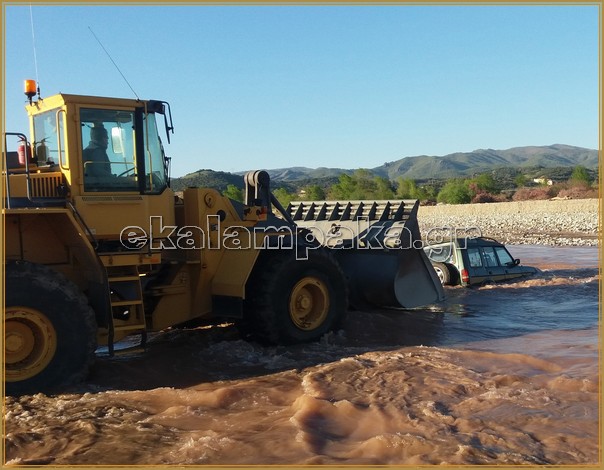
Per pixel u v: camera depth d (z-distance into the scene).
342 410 5.50
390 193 79.31
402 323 9.57
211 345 8.14
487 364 7.11
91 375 6.73
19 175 6.98
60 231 6.93
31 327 6.22
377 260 10.59
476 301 11.62
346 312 8.88
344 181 79.12
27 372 6.13
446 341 8.51
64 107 6.91
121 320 7.12
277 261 8.16
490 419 5.25
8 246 6.75
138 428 5.19
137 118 7.40
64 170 6.98
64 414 5.55
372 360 7.27
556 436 4.86
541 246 24.94
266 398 6.07
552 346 7.99
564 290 12.61
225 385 6.48
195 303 8.13
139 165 7.39
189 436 5.02
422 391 6.05
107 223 7.08
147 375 6.92
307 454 4.57
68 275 7.08
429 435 4.93
